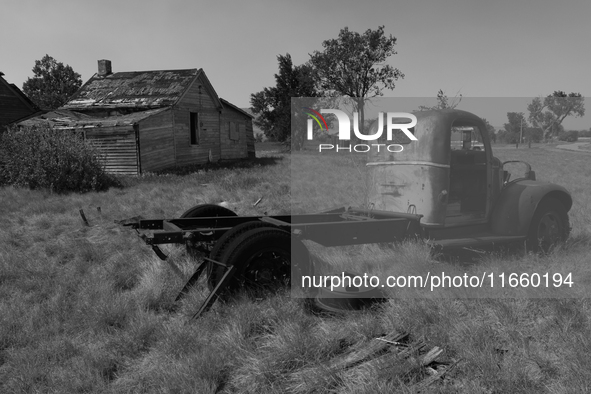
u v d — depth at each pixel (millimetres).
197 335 3951
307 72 58188
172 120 24656
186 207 11219
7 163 15875
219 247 4629
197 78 27219
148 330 4078
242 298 4426
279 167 24094
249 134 34312
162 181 17734
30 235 8273
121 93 26859
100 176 15789
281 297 4461
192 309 4484
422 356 3420
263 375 3303
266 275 4625
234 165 26016
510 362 3246
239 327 3953
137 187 15727
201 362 3439
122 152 21625
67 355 3789
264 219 5516
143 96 25875
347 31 57938
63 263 6527
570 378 3043
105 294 4895
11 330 4207
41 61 89688
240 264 4484
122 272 5699
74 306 4723
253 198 12250
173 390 3184
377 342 3674
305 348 3604
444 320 3945
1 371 3631
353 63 58094
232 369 3508
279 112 57219
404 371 3191
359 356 3471
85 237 8172
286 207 10805
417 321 3955
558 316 3934
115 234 8227
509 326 3818
